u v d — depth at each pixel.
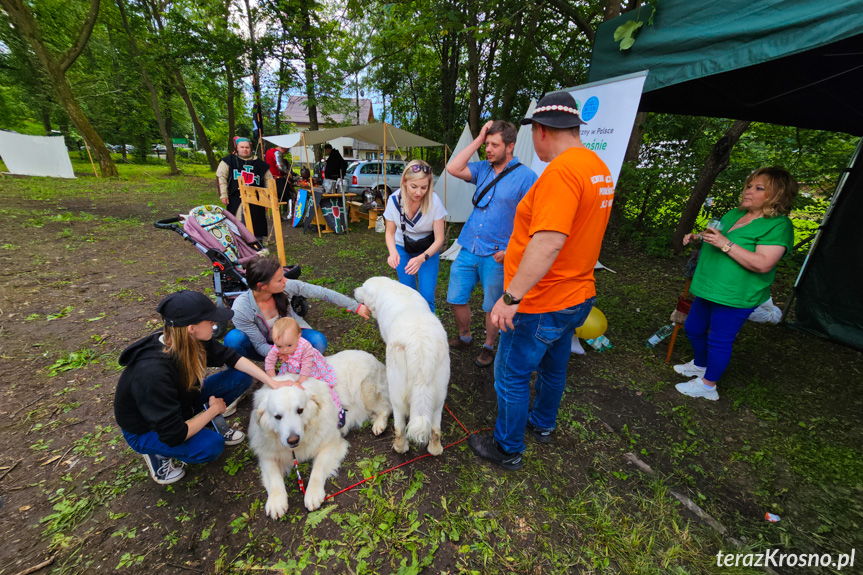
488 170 2.98
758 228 2.64
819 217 6.11
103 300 4.33
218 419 2.29
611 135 2.96
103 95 21.80
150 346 1.79
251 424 2.14
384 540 1.81
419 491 2.10
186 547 1.74
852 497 2.14
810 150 6.05
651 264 6.59
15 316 3.79
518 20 9.76
